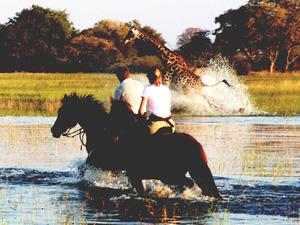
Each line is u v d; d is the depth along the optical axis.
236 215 31.66
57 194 37.25
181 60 83.56
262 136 64.25
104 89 132.00
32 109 94.06
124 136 38.16
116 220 31.08
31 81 178.00
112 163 39.16
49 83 164.25
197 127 73.38
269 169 44.38
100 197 36.34
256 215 31.62
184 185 36.12
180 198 35.62
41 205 34.41
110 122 38.81
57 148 56.81
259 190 37.28
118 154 38.44
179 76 85.38
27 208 33.75
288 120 82.38
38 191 38.09
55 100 102.69
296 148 55.09
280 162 47.34
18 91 128.50
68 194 37.19
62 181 41.00
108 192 37.69
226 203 34.06
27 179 41.66
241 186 38.38
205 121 80.81
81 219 31.31
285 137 63.41
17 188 38.94
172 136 35.81
